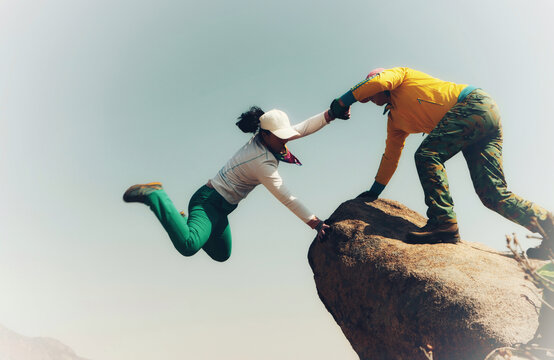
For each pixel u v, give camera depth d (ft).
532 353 8.97
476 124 12.53
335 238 13.64
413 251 12.33
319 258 14.01
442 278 11.22
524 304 10.33
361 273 12.71
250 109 13.60
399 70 13.66
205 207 13.62
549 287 8.63
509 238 8.90
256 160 13.20
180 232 12.69
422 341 11.03
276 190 13.19
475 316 10.30
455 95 13.01
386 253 12.50
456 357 10.38
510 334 9.77
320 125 13.67
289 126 13.12
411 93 13.37
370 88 13.20
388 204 14.96
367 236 13.23
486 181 12.91
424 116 13.28
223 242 14.46
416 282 11.51
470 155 13.16
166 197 12.70
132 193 12.70
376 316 12.19
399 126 13.97
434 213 12.68
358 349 12.83
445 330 10.57
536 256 12.67
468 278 11.12
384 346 12.05
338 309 13.43
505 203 12.73
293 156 13.99
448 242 12.67
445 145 12.65
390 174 15.11
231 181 13.61
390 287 11.97
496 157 12.89
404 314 11.41
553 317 8.71
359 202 14.87
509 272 11.53
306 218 13.19
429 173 12.68
